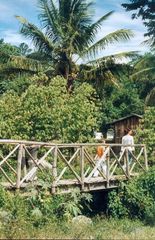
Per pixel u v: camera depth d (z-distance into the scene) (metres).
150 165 27.67
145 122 29.92
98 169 19.45
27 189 16.20
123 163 22.84
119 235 15.07
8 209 14.98
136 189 20.56
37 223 15.12
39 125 24.89
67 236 13.80
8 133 24.52
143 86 41.22
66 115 25.45
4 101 25.34
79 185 18.45
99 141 28.20
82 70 34.09
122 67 34.59
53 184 17.03
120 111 45.66
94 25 34.03
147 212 20.12
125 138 23.53
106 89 36.41
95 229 15.80
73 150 22.81
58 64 33.72
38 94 25.09
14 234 12.89
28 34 33.72
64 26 33.78
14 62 33.31
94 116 28.94
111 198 20.41
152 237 15.06
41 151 19.92
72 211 16.66
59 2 34.06
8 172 19.56
